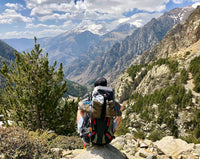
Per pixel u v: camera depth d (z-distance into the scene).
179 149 8.32
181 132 62.47
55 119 11.52
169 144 8.80
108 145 3.67
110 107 2.98
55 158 4.46
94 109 2.96
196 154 7.58
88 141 3.23
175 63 126.38
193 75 104.69
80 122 3.23
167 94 92.12
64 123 11.73
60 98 12.05
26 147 3.95
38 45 10.88
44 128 11.34
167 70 122.25
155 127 61.75
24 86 10.70
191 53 140.12
